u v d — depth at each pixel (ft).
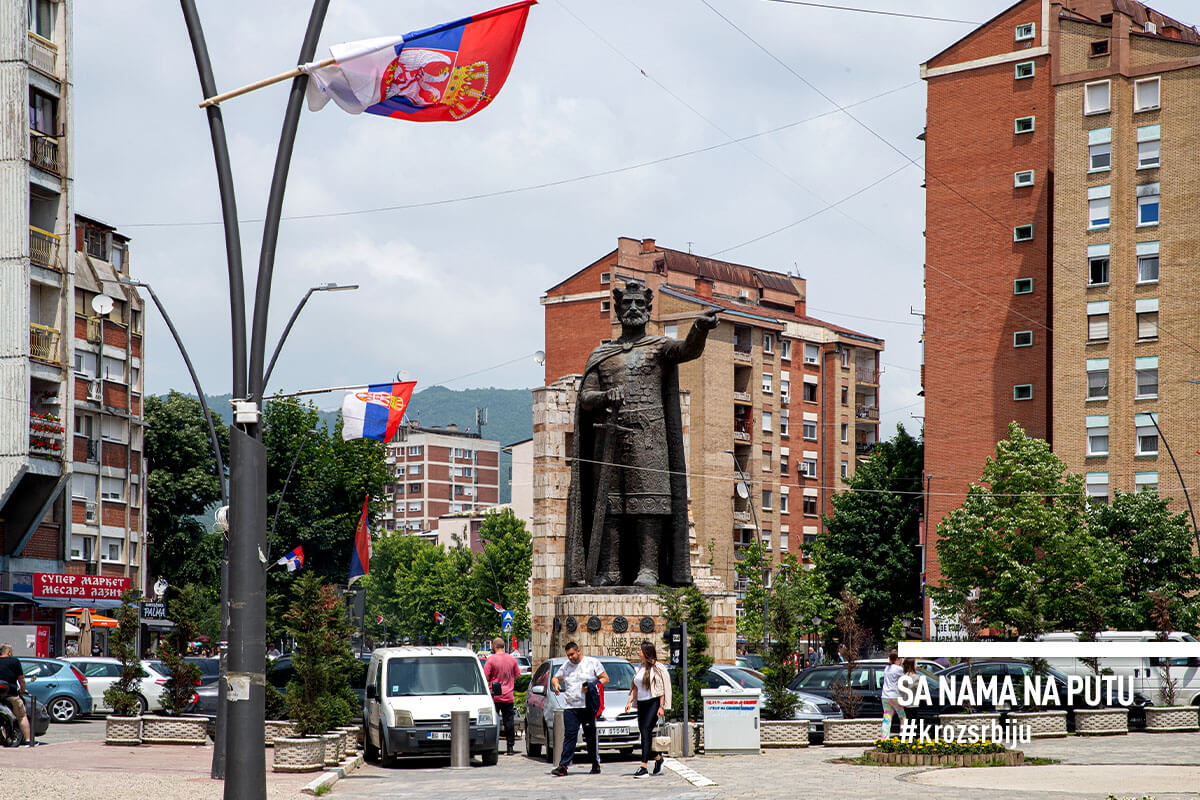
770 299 356.18
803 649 259.60
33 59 172.14
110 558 212.23
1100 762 82.02
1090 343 228.84
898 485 261.44
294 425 270.46
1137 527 201.67
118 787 63.36
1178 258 223.51
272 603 118.32
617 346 130.93
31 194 174.81
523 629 361.71
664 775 76.84
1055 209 233.55
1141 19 263.08
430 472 621.72
